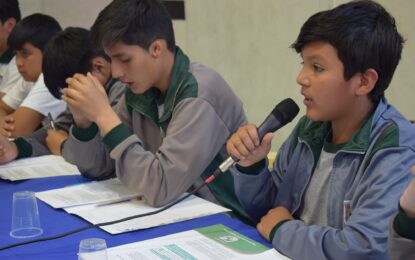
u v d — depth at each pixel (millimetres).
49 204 1365
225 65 3512
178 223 1214
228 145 1261
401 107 2561
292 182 1288
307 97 1111
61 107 2508
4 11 3014
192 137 1388
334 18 1059
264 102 3285
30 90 2660
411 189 801
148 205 1354
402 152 1035
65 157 1784
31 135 2096
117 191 1461
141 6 1394
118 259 982
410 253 834
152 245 1055
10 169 1776
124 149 1361
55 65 1886
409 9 2473
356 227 978
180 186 1360
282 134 2961
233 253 1016
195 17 3682
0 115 2771
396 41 1104
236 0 3355
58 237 1130
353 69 1060
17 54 2562
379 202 992
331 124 1220
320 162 1222
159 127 1558
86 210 1310
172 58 1485
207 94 1443
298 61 3002
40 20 2557
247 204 1322
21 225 1182
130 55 1394
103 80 1837
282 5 3062
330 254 978
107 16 1393
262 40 3229
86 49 1848
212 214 1275
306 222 1236
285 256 1014
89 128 1593
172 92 1477
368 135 1104
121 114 1652
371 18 1073
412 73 2510
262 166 1286
